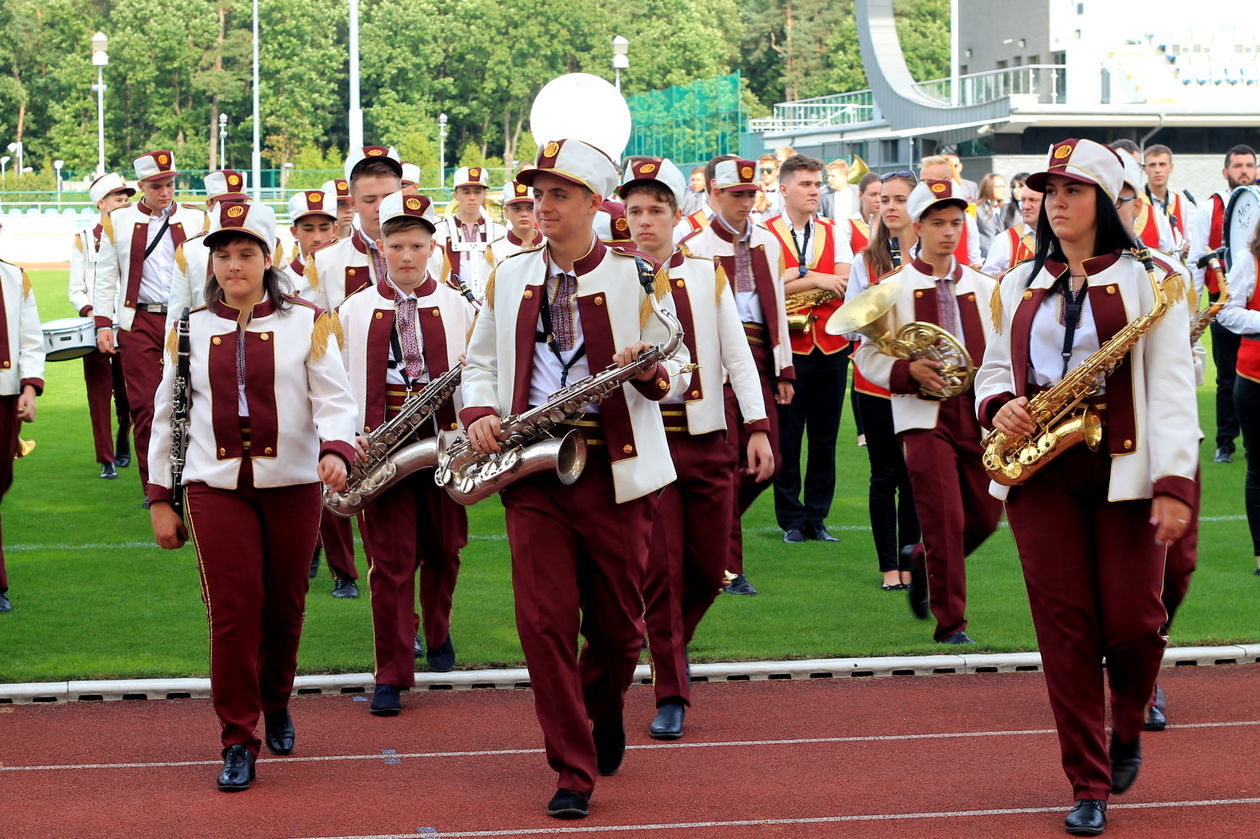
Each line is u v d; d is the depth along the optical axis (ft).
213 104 320.91
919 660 26.13
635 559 19.08
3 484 30.45
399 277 25.09
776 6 387.75
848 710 23.93
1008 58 162.91
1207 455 47.44
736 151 196.75
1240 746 21.93
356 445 23.48
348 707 24.20
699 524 23.06
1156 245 37.65
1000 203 53.67
